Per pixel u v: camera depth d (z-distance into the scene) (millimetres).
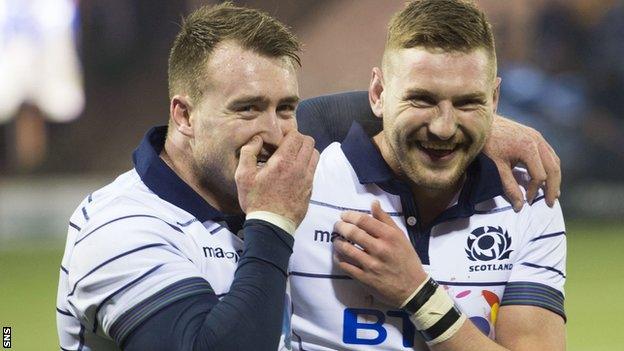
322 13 50125
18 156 46969
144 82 48438
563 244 11391
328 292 10914
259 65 10031
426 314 10461
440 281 10930
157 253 9891
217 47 10117
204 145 10203
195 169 10508
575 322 25438
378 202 10812
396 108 10367
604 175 44125
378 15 50188
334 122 11992
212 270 10242
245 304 9469
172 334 9523
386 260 10430
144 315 9648
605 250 36344
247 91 9969
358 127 11328
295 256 10977
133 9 47906
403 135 10359
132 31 48125
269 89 10016
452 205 10977
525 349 10898
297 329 10992
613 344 23016
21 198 42312
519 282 11102
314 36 50156
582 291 29391
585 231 41000
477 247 11039
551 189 11367
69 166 47625
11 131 46844
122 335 9781
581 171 44062
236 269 9906
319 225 11000
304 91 50000
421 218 11047
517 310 11016
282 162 9938
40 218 42000
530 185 11289
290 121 10305
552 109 44844
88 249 10023
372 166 11000
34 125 47094
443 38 10156
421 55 10180
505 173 11219
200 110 10219
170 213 10297
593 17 46094
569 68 45812
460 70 10133
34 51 46594
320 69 50156
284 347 10555
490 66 10367
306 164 10031
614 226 42125
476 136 10359
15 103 46625
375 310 10875
